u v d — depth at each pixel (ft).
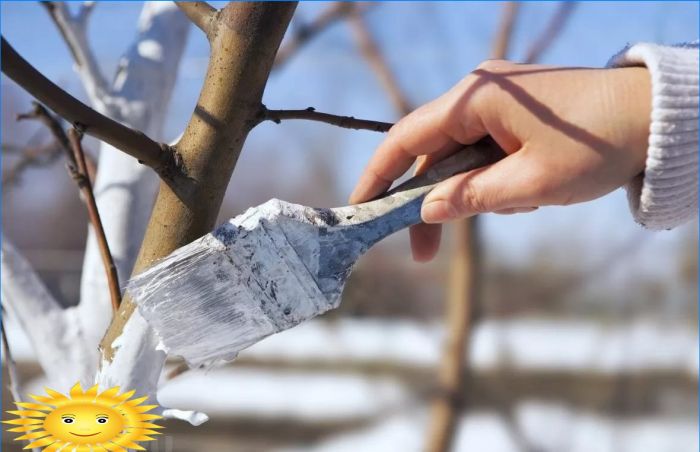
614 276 12.64
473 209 3.32
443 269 12.87
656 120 3.15
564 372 13.17
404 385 13.19
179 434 13.85
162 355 3.31
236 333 3.11
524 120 3.25
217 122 3.09
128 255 5.06
